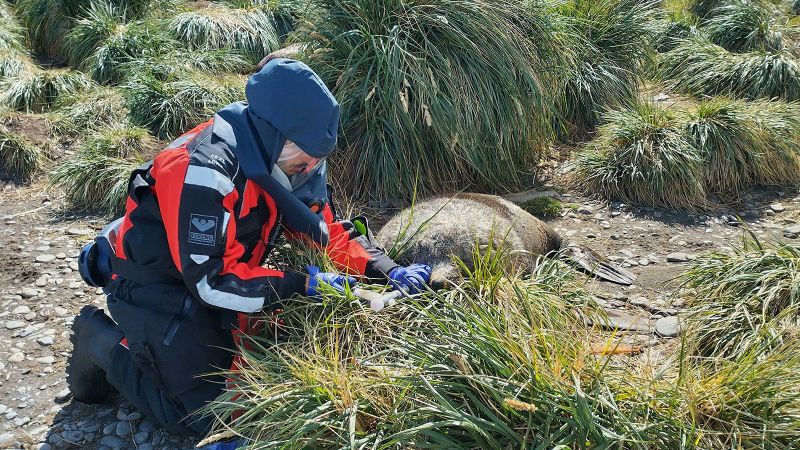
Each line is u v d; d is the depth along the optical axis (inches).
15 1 416.8
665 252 195.6
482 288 137.2
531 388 110.2
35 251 195.3
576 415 103.8
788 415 112.0
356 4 223.1
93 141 243.9
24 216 217.5
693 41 350.3
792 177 239.6
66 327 161.9
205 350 121.0
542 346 119.8
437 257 148.8
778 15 375.2
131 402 128.2
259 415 119.0
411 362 119.0
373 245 142.2
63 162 242.1
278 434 112.5
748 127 237.9
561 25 263.9
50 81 303.7
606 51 297.9
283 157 119.0
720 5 409.1
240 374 123.3
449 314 128.4
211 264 111.9
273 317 130.8
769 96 302.2
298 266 139.3
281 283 123.1
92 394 135.0
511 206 178.4
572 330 130.0
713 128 236.2
